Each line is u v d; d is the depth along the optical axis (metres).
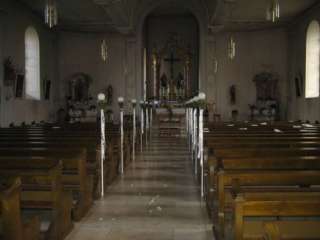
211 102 24.38
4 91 16.38
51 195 4.80
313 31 19.69
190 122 14.02
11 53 17.30
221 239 4.63
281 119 23.62
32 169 4.95
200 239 5.05
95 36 25.11
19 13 18.28
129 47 24.59
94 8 19.80
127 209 6.46
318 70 19.67
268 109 23.16
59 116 23.28
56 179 4.79
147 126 18.84
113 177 8.89
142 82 24.84
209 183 6.19
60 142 7.59
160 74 26.34
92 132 10.19
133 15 22.56
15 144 7.02
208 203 6.29
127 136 11.34
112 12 17.77
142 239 5.06
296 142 6.91
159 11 26.22
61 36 24.39
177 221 5.81
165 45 26.44
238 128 11.47
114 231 5.38
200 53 24.44
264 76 23.66
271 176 4.17
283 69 23.64
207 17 23.02
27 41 19.81
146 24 26.95
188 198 7.20
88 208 6.43
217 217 5.02
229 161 4.84
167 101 25.09
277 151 5.50
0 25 16.03
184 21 26.98
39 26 21.14
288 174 4.16
